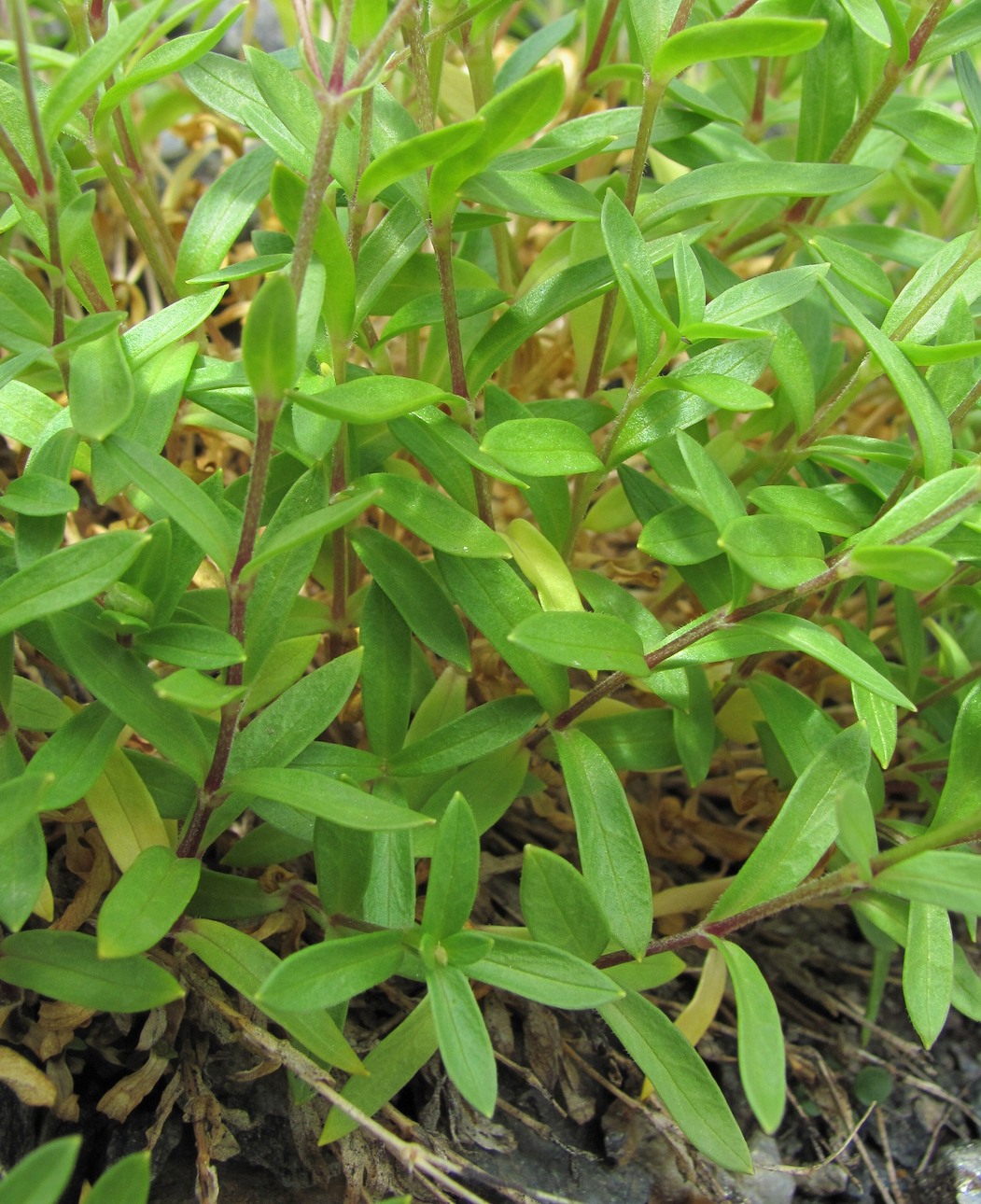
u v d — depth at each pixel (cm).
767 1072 12
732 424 19
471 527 14
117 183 15
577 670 18
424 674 16
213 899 14
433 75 15
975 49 23
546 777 17
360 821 11
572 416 15
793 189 14
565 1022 16
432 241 13
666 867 18
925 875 12
